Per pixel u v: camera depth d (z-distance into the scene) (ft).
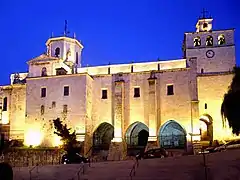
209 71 229.86
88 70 229.04
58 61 224.53
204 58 232.32
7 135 220.43
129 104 202.28
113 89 206.90
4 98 231.30
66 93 204.44
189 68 198.59
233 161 78.38
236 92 119.03
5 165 30.99
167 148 195.11
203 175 81.35
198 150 181.37
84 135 194.39
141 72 204.44
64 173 113.70
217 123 204.44
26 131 205.05
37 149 190.39
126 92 204.33
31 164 185.78
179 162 91.61
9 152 192.03
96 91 209.15
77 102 200.85
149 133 193.26
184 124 191.72
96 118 205.16
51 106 204.85
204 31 238.89
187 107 193.67
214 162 82.33
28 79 213.25
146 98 200.64
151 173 93.15
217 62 230.68
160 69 215.72
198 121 190.08
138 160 101.96
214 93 208.33
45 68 224.33
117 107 200.54
